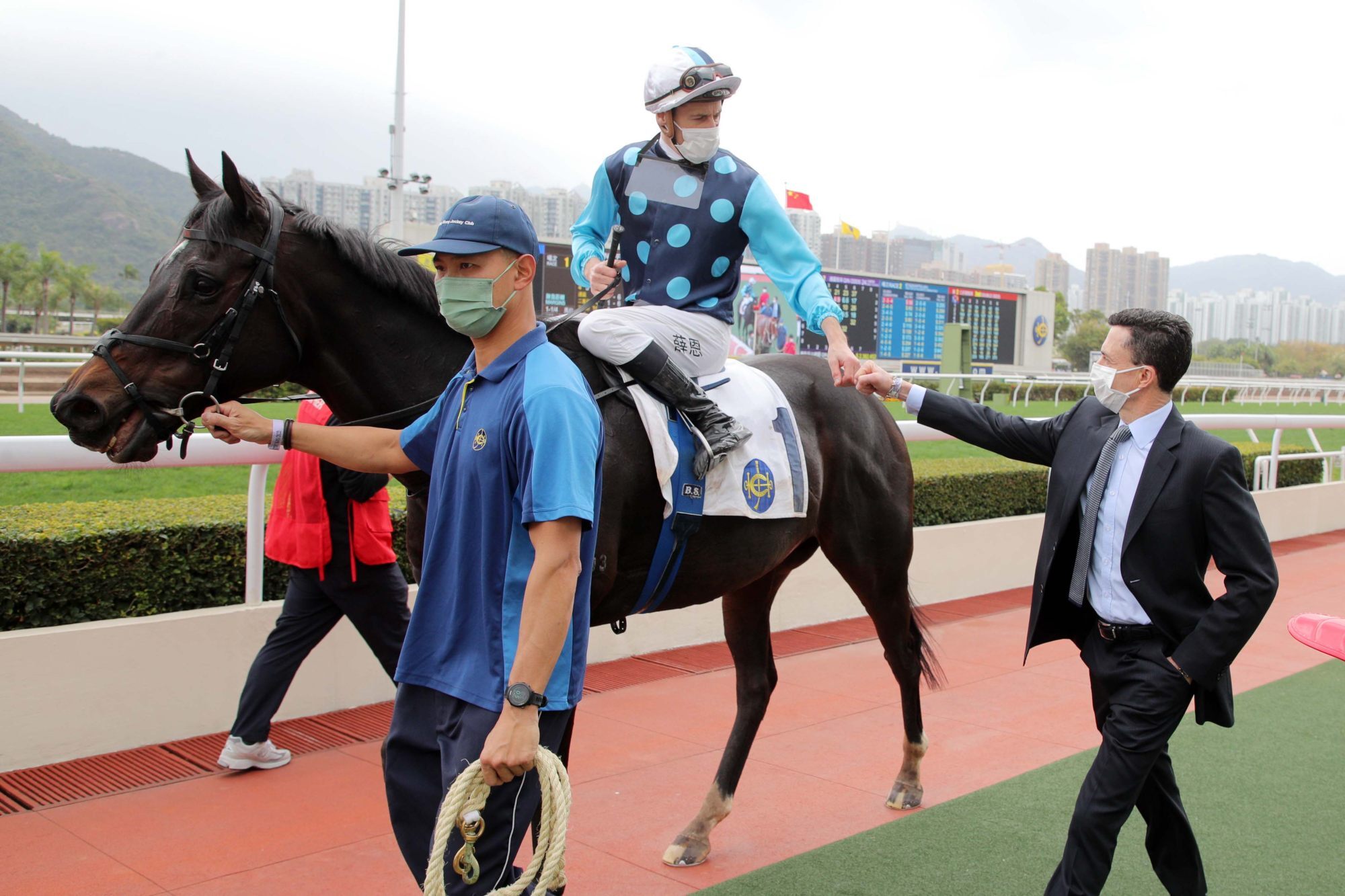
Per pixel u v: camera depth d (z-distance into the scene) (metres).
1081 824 2.08
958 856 2.75
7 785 2.98
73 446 3.00
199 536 3.59
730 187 2.67
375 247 2.43
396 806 1.77
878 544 3.21
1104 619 2.22
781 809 3.09
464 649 1.67
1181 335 2.16
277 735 3.51
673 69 2.52
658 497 2.50
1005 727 3.87
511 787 1.63
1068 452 2.30
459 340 2.55
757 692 2.98
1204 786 3.25
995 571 6.20
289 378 2.44
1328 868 2.69
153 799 2.96
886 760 3.51
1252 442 9.41
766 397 2.83
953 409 2.52
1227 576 2.09
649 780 3.28
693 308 2.68
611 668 4.51
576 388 1.66
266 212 2.30
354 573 3.12
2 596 3.16
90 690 3.19
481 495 1.66
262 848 2.67
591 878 2.61
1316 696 4.23
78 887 2.44
